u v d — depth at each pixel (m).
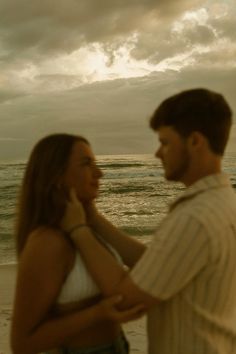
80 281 1.98
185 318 1.87
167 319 1.92
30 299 1.91
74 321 1.90
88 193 2.15
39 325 1.94
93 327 2.06
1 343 4.70
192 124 1.88
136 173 48.72
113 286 1.88
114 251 2.26
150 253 1.84
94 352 2.05
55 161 2.05
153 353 1.98
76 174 2.09
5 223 18.44
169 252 1.80
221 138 1.91
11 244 13.35
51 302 1.94
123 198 27.50
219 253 1.80
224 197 1.87
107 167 59.72
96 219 2.38
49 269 1.91
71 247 2.00
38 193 2.04
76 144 2.11
